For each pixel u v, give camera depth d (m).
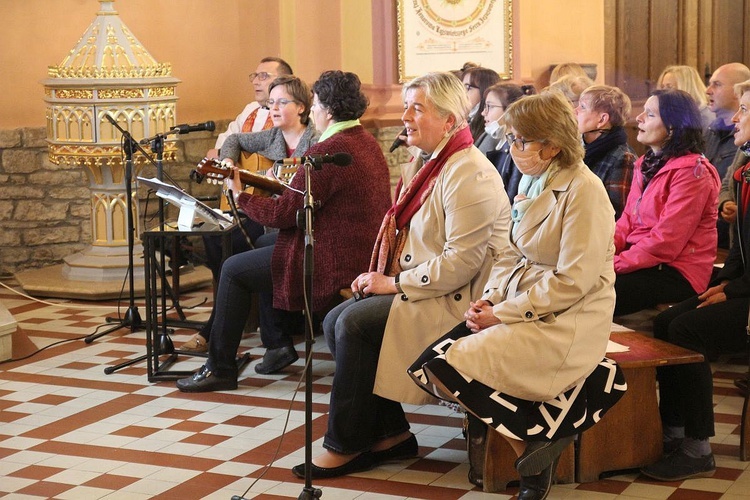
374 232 5.05
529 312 3.59
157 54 8.86
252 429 4.80
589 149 5.40
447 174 4.22
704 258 4.97
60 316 7.09
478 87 6.39
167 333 6.18
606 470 4.11
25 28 8.26
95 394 5.37
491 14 9.31
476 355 3.59
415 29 9.34
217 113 9.30
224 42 9.27
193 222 5.86
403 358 4.18
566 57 9.41
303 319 6.11
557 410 3.60
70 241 8.55
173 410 5.09
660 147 5.02
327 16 9.38
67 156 7.52
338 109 5.02
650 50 9.23
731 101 6.11
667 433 4.31
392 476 4.21
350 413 4.18
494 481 4.02
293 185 5.00
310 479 3.85
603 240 3.57
